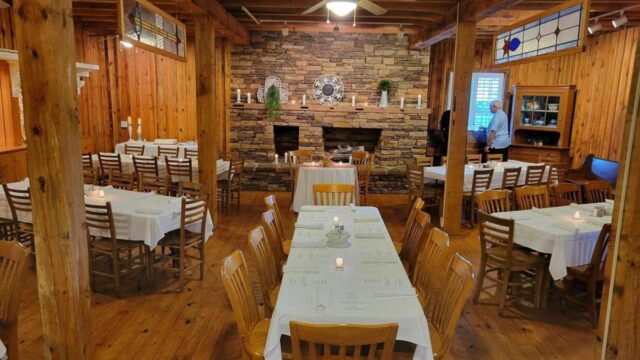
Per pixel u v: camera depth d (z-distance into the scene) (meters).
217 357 2.83
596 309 3.43
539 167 6.17
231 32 6.45
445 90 8.91
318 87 8.13
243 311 2.27
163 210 3.72
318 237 3.07
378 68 8.09
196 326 3.21
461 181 5.35
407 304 2.08
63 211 2.21
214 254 4.70
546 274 3.55
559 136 8.08
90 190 4.39
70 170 2.22
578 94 7.89
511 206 5.66
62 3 2.12
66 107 2.18
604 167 7.16
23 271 2.18
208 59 5.10
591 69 7.59
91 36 7.64
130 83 8.36
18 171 6.12
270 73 8.12
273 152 8.14
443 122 8.66
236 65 8.12
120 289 3.77
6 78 6.27
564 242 3.24
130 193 4.34
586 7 3.44
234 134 8.13
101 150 8.04
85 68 6.10
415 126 8.07
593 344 3.06
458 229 5.49
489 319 3.41
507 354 2.93
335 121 8.04
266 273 2.82
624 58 6.96
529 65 8.56
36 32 2.07
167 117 8.71
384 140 8.11
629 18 6.09
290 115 8.04
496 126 7.82
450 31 5.94
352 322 1.97
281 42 8.02
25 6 2.06
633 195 1.50
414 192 6.36
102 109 8.03
